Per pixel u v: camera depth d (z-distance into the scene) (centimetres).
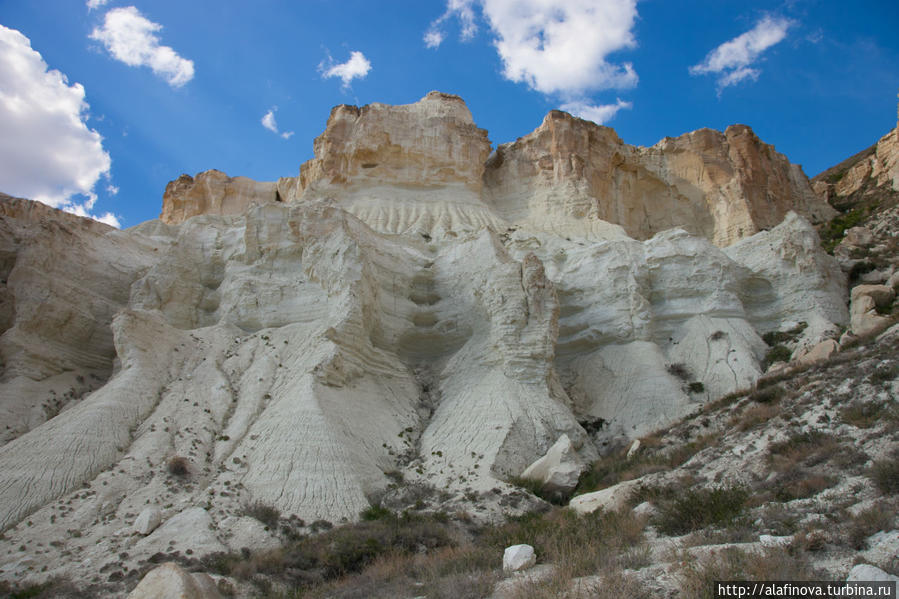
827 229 7394
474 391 3559
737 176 7219
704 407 3528
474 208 6581
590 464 3238
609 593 1289
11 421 3138
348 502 2580
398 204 6419
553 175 7019
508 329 3688
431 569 1839
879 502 1589
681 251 4806
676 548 1592
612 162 7544
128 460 2661
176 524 2273
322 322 3653
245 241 4288
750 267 5031
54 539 2234
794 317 4691
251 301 3944
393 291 4238
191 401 3141
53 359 3594
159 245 5088
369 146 6769
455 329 4138
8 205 4834
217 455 2823
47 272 3884
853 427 2200
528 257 3916
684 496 2055
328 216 4147
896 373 2427
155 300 4056
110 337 3959
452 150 6912
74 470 2570
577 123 7312
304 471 2652
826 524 1551
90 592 1909
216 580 1906
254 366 3441
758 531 1653
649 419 3775
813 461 2078
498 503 2673
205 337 3694
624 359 4262
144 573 1997
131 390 3066
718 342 4297
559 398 3712
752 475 2189
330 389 3234
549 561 1742
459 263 4431
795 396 2780
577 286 4803
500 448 3061
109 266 4344
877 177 8200
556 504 2819
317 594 1812
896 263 5328
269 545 2266
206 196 7719
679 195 7481
